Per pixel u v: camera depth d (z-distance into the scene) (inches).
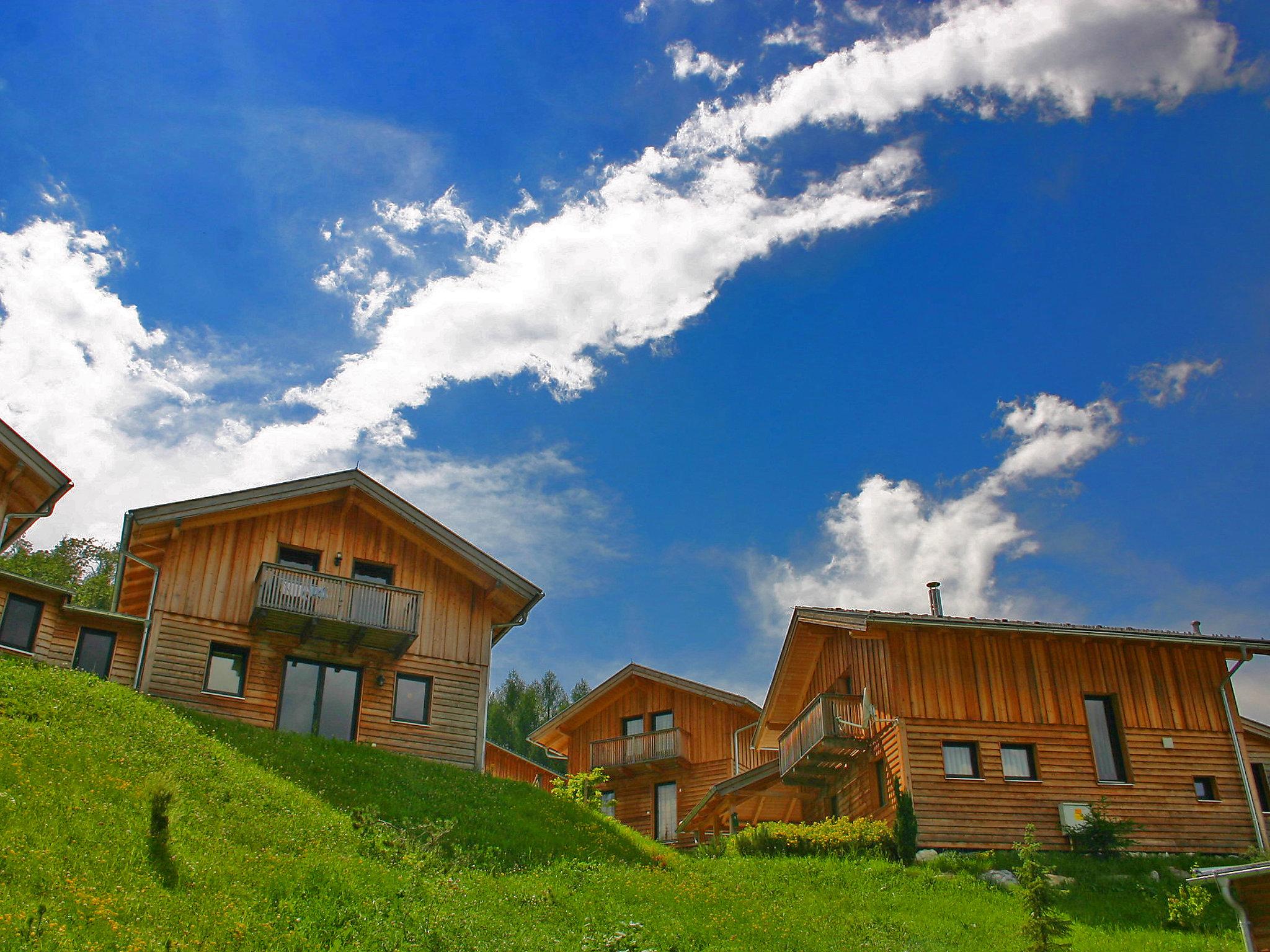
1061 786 969.5
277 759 797.9
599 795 1243.2
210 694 939.3
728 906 686.5
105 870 441.4
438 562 1109.1
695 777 1381.6
